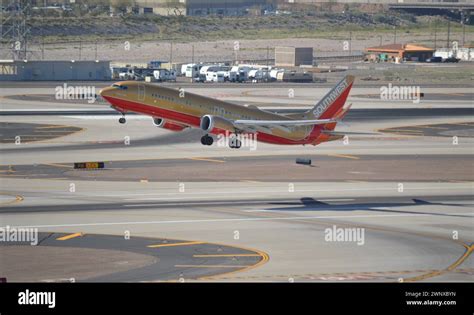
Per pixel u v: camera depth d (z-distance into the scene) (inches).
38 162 7071.9
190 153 7687.0
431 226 5064.0
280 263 4089.6
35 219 4997.5
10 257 4109.3
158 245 4411.9
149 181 6358.3
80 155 7450.8
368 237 4717.0
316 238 4648.1
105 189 6013.8
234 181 6456.7
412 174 6978.4
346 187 6343.5
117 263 4025.6
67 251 4247.0
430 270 4030.5
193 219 5093.5
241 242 4517.7
